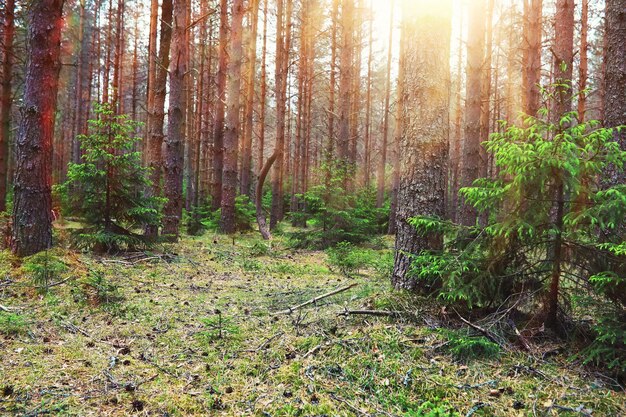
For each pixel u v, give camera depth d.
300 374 3.29
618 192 3.17
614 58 6.57
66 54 22.42
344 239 11.78
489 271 3.98
